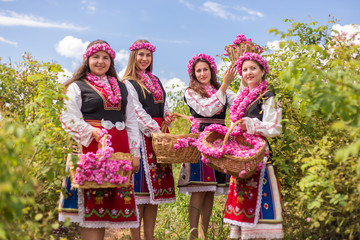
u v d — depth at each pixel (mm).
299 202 3209
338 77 2400
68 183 3250
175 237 4293
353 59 3070
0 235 1806
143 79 4129
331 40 3748
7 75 4438
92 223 3236
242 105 3514
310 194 2963
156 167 3967
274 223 3260
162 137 3746
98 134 3203
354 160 2914
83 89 3375
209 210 4184
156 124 3971
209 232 4207
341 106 2287
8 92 4422
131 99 3715
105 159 3016
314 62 3320
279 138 3910
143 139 3967
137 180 3916
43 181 3508
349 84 2309
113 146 3387
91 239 3301
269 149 3584
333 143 3178
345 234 3082
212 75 4375
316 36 4000
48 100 3150
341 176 3008
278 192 3359
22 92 4594
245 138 3445
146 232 4039
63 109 3305
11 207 1920
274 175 3395
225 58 5660
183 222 4805
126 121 3658
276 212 3285
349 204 2760
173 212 5242
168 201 4027
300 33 4055
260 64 3586
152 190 3896
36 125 3059
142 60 4160
